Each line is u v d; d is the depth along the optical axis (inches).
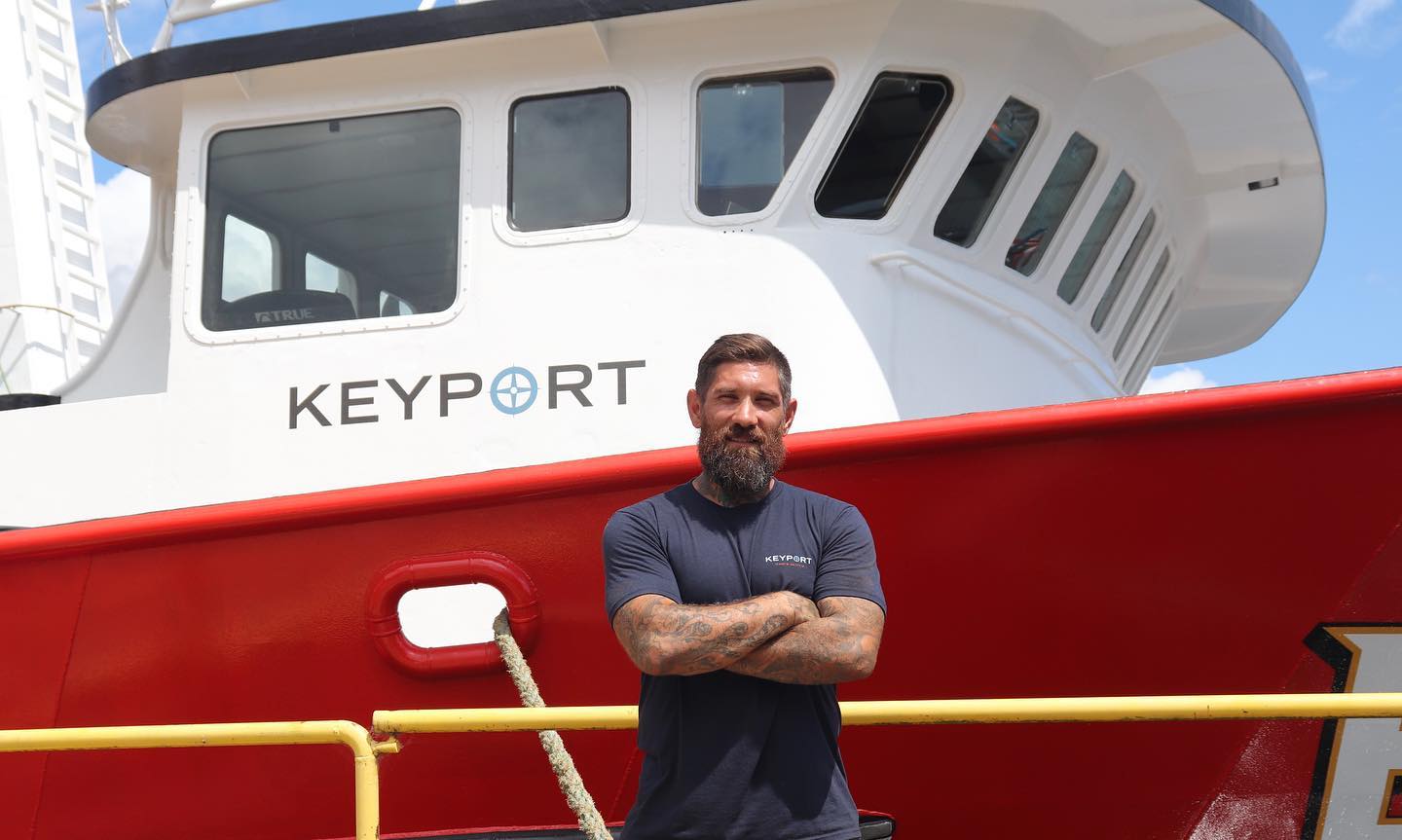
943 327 184.7
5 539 162.1
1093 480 136.1
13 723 162.7
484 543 150.9
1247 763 136.4
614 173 187.9
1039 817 143.7
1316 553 132.3
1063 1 184.5
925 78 187.0
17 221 296.0
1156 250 231.8
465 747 153.8
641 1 182.5
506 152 190.4
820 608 102.1
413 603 165.6
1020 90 189.6
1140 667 138.4
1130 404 134.3
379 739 115.2
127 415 194.9
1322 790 134.8
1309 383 129.9
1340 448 130.0
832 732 103.5
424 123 195.8
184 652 158.7
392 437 183.8
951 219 189.6
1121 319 225.8
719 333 179.5
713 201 185.3
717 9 183.2
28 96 309.6
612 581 103.6
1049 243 201.0
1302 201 252.8
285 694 156.6
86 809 162.6
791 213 183.5
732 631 97.0
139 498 190.9
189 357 194.4
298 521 154.9
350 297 192.5
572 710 111.5
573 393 180.2
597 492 147.8
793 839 97.9
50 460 196.4
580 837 150.9
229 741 118.1
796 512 106.0
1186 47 193.0
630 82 188.5
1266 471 132.0
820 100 185.9
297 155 199.0
